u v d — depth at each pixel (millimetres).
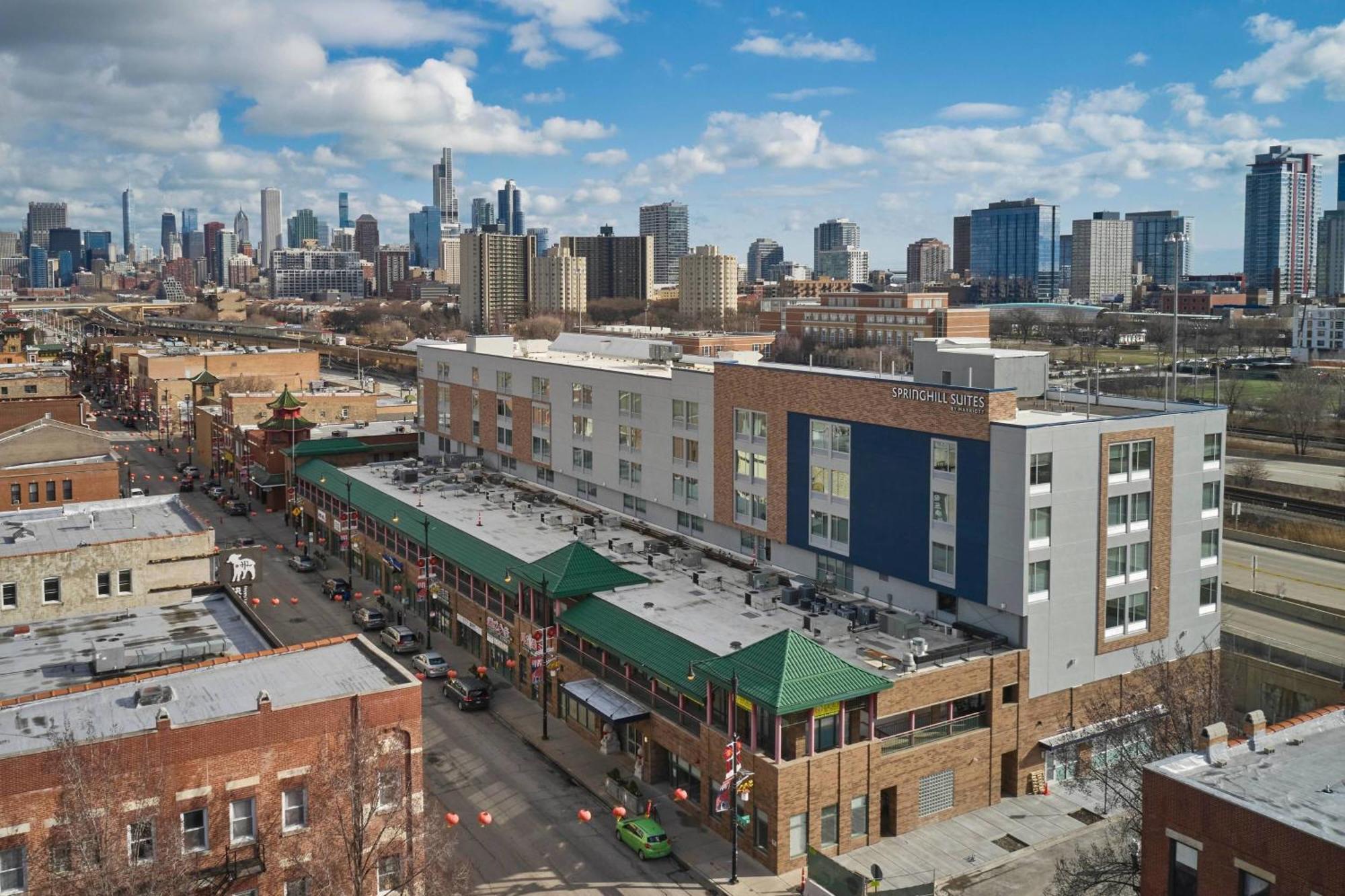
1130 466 61469
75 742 37219
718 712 55969
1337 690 62375
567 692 64625
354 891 39875
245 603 59031
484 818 48062
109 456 103438
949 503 62500
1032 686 59406
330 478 113188
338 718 41844
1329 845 29766
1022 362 62812
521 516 93125
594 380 95062
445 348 120625
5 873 36312
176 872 36656
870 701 54062
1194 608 65250
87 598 59188
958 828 56125
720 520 81125
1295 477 128875
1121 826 51094
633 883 50750
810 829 52250
